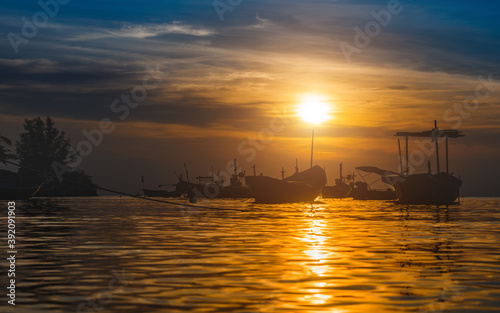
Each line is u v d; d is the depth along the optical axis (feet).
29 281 60.85
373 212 253.44
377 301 50.34
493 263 74.64
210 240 108.06
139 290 55.42
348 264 73.36
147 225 154.92
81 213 234.17
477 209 295.28
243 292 54.29
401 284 58.75
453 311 46.78
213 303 49.49
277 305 48.60
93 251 89.04
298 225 155.02
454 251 88.79
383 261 76.38
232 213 237.04
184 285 58.08
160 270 68.28
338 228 142.31
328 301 50.34
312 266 71.46
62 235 120.26
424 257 80.89
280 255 83.25
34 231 132.05
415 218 195.93
